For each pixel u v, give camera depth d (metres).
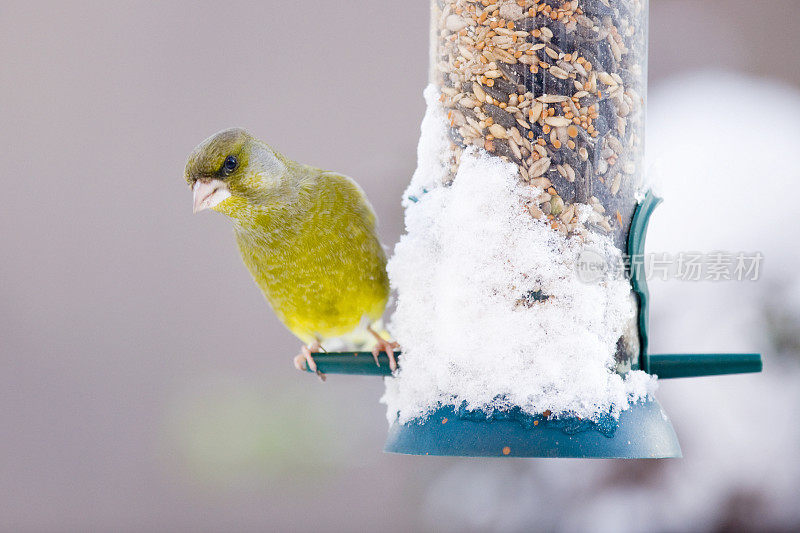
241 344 15.59
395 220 10.90
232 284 16.12
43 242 16.83
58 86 17.66
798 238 9.95
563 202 6.99
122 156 17.12
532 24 7.14
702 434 9.80
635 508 9.92
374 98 15.07
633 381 6.79
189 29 17.28
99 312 16.41
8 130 17.39
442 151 7.29
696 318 9.56
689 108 11.18
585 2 7.18
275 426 13.45
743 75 11.84
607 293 6.80
